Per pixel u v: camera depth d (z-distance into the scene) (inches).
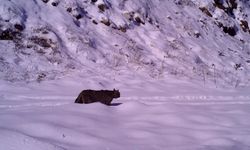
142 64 611.5
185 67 644.7
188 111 311.7
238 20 994.7
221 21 914.1
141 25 741.3
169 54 677.3
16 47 539.5
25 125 219.3
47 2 644.1
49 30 583.2
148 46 685.9
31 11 604.1
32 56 533.3
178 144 209.5
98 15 693.3
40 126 217.5
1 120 235.1
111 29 682.2
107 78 525.0
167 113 294.5
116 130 233.1
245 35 956.6
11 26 558.3
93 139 202.8
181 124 261.9
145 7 784.3
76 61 559.5
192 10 903.1
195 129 248.7
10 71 482.0
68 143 192.9
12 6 579.2
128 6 759.1
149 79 555.8
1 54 511.5
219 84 590.2
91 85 478.0
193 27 820.6
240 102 408.2
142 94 443.8
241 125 269.0
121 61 603.5
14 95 398.0
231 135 234.2
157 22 772.6
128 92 454.9
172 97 430.0
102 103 325.1
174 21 809.5
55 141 192.1
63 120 241.1
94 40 625.3
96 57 585.9
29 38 562.3
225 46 824.3
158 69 608.4
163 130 240.5
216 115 299.4
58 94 414.6
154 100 399.5
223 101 413.4
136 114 291.4
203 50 741.3
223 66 711.7
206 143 216.5
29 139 177.9
